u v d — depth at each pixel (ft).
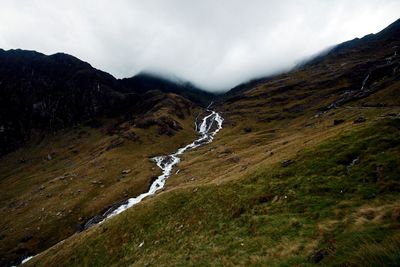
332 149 130.00
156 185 381.60
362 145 120.16
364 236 67.26
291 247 78.79
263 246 86.99
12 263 290.35
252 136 501.56
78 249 171.32
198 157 457.27
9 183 622.13
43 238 320.09
